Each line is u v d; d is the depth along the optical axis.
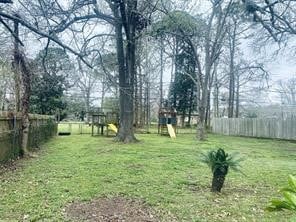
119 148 13.65
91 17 10.34
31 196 5.74
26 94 11.04
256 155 12.90
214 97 35.12
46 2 5.96
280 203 2.09
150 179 7.41
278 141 20.62
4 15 4.63
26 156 10.92
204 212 5.12
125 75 15.88
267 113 32.53
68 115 35.78
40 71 12.92
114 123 24.17
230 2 17.73
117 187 6.55
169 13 17.42
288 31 11.85
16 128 10.28
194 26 19.38
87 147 14.32
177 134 25.09
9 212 4.86
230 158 6.54
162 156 11.36
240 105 37.16
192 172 8.40
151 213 5.02
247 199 5.92
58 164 9.43
